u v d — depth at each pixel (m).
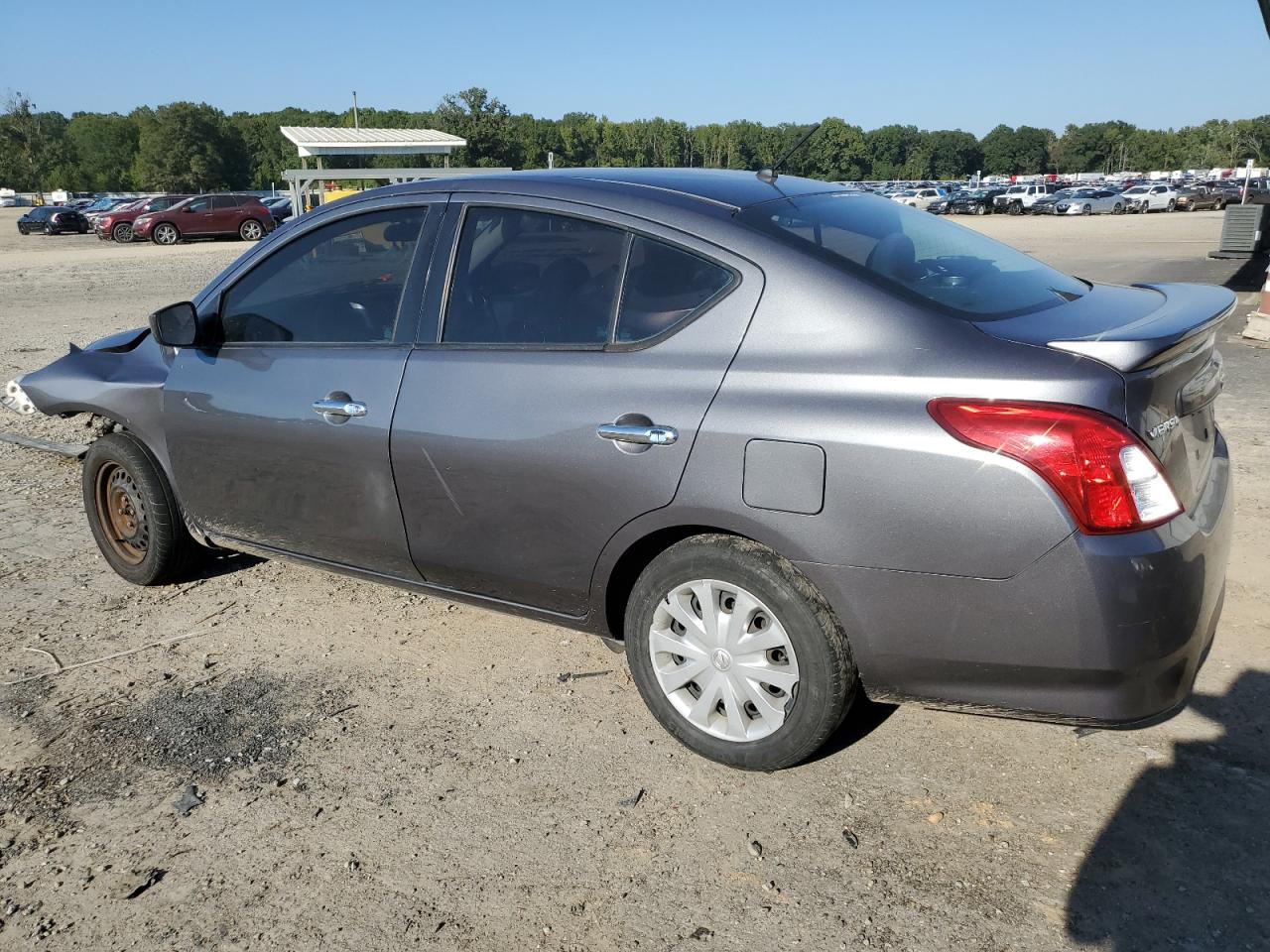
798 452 2.51
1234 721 3.05
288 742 3.14
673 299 2.81
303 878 2.53
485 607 3.34
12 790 2.92
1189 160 143.12
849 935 2.28
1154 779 2.79
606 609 3.03
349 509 3.46
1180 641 2.34
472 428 3.05
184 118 102.31
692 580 2.81
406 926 2.35
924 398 2.40
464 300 3.21
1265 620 3.66
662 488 2.72
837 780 2.84
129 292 17.38
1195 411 2.61
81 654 3.76
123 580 4.48
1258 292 13.88
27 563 4.70
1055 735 3.03
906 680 2.55
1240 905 2.32
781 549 2.58
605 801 2.79
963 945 2.23
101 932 2.37
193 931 2.36
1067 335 2.44
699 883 2.46
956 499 2.35
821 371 2.54
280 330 3.68
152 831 2.73
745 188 3.12
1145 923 2.27
